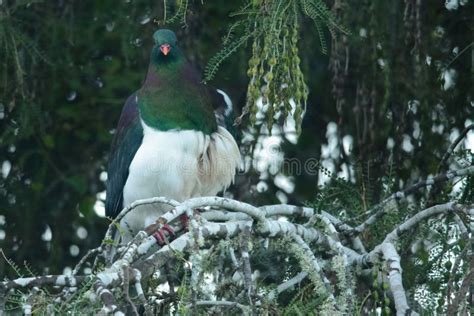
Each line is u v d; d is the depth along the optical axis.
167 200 8.38
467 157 10.37
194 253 7.99
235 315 8.52
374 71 11.05
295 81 8.78
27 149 13.13
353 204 9.85
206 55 12.70
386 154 11.43
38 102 12.59
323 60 13.03
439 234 9.30
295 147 12.89
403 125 11.26
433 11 11.60
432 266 9.09
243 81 12.95
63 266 13.13
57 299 8.02
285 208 9.44
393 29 10.95
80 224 13.27
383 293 8.91
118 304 7.79
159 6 12.55
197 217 8.37
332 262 8.55
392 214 9.59
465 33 11.71
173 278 8.85
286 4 8.80
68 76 12.99
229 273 9.40
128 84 12.89
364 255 8.92
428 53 11.31
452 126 11.63
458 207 8.80
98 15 12.81
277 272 9.50
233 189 12.70
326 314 8.04
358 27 11.03
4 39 11.49
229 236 8.48
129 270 7.64
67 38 12.62
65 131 13.43
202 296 8.35
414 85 11.09
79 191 12.96
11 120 12.88
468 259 8.35
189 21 12.59
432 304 8.66
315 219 8.97
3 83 12.14
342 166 12.40
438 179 9.77
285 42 8.80
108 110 13.37
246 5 9.39
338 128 12.66
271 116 8.89
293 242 8.73
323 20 9.26
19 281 7.96
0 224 13.05
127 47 12.42
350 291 8.26
